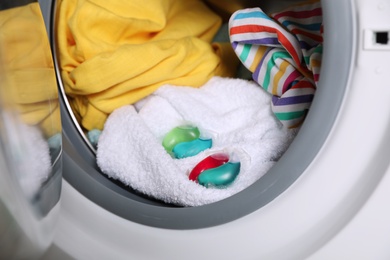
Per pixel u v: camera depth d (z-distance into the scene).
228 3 0.97
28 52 0.50
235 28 0.73
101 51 0.73
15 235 0.47
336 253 0.57
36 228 0.50
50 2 0.70
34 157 0.48
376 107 0.54
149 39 0.83
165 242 0.68
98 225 0.72
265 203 0.60
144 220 0.69
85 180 0.72
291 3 0.94
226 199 0.63
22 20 0.49
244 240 0.62
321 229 0.58
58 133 0.58
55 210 0.57
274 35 0.70
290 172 0.58
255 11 0.71
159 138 0.75
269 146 0.69
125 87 0.74
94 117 0.76
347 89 0.55
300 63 0.69
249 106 0.76
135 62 0.72
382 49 0.52
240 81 0.79
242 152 0.69
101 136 0.75
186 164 0.71
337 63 0.54
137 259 0.69
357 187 0.56
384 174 0.54
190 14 0.89
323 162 0.57
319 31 0.72
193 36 0.84
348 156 0.56
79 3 0.73
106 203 0.71
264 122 0.72
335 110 0.55
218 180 0.67
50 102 0.56
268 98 0.76
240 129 0.74
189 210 0.65
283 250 0.60
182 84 0.79
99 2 0.77
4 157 0.41
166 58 0.75
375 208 0.55
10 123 0.42
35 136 0.49
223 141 0.74
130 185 0.73
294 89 0.69
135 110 0.77
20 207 0.45
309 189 0.58
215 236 0.64
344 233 0.57
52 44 0.72
